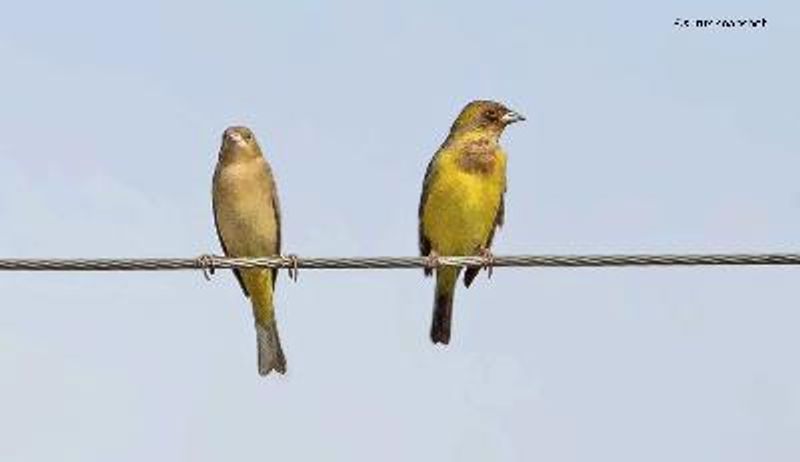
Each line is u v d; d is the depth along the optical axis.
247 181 15.79
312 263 12.82
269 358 16.03
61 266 11.96
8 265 11.84
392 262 12.62
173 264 12.30
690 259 11.85
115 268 12.09
